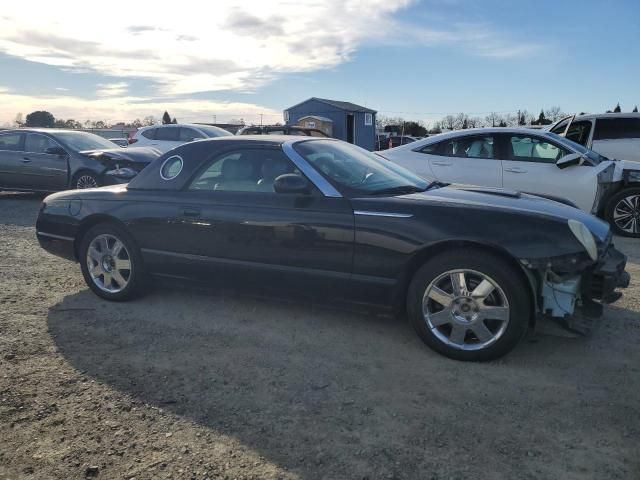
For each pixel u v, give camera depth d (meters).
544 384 3.15
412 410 2.87
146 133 14.48
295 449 2.52
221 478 2.31
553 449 2.52
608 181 7.11
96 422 2.73
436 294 3.47
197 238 4.18
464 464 2.41
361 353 3.60
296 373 3.30
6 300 4.61
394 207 3.58
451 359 3.48
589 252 3.25
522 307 3.28
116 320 4.19
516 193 4.16
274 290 4.01
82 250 4.71
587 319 3.53
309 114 37.47
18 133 11.08
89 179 10.34
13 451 2.49
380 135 47.75
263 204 3.95
